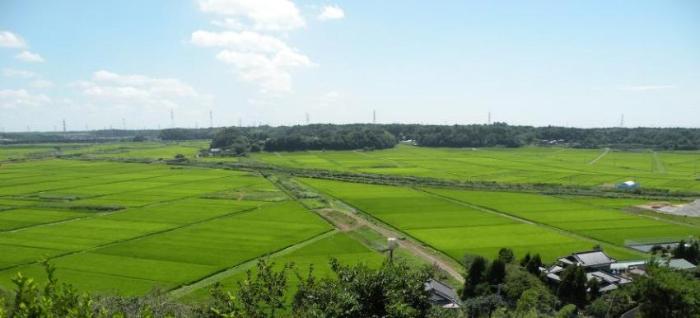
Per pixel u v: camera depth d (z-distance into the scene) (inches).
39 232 3710.6
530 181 6904.5
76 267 2832.2
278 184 6505.9
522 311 2055.9
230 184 6481.3
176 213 4517.7
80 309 666.2
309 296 876.0
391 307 811.4
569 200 5482.3
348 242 3506.4
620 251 3400.6
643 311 1948.8
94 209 4648.1
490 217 4485.7
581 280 2380.7
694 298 1825.8
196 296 2362.2
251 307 848.3
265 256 3083.2
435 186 6382.9
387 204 5103.3
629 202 5378.9
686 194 5812.0
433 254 3280.0
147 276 2677.2
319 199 5319.9
